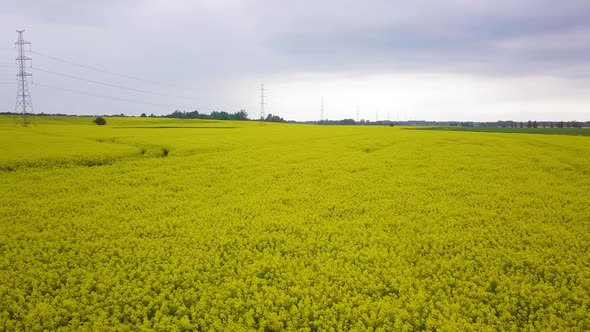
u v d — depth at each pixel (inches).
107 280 385.7
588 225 547.8
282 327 330.3
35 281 377.1
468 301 366.3
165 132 1937.7
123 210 615.5
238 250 470.3
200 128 2388.0
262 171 927.7
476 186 780.6
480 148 1341.0
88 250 452.1
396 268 426.0
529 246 482.3
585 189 753.6
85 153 1064.8
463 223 563.2
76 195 693.9
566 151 1263.5
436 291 385.4
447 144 1459.2
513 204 655.8
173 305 354.6
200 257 446.0
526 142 1546.5
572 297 368.5
